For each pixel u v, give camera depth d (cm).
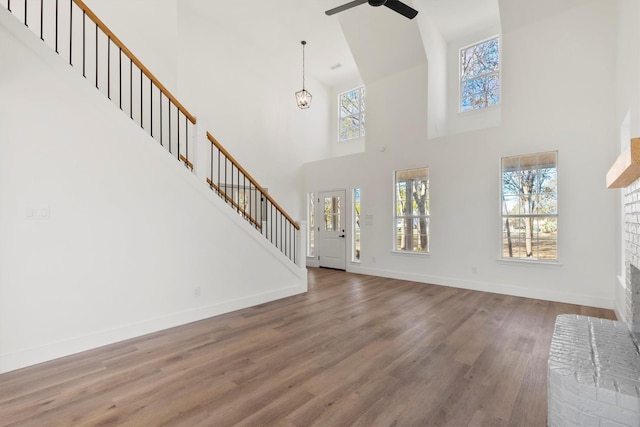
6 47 240
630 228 215
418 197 584
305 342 295
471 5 543
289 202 745
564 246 429
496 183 488
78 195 274
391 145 617
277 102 719
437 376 232
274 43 666
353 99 828
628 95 308
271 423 179
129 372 238
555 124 436
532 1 441
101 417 183
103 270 289
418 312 389
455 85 646
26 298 247
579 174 417
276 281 451
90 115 280
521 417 184
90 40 425
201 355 268
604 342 181
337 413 188
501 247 485
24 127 247
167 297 333
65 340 266
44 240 256
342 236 706
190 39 566
